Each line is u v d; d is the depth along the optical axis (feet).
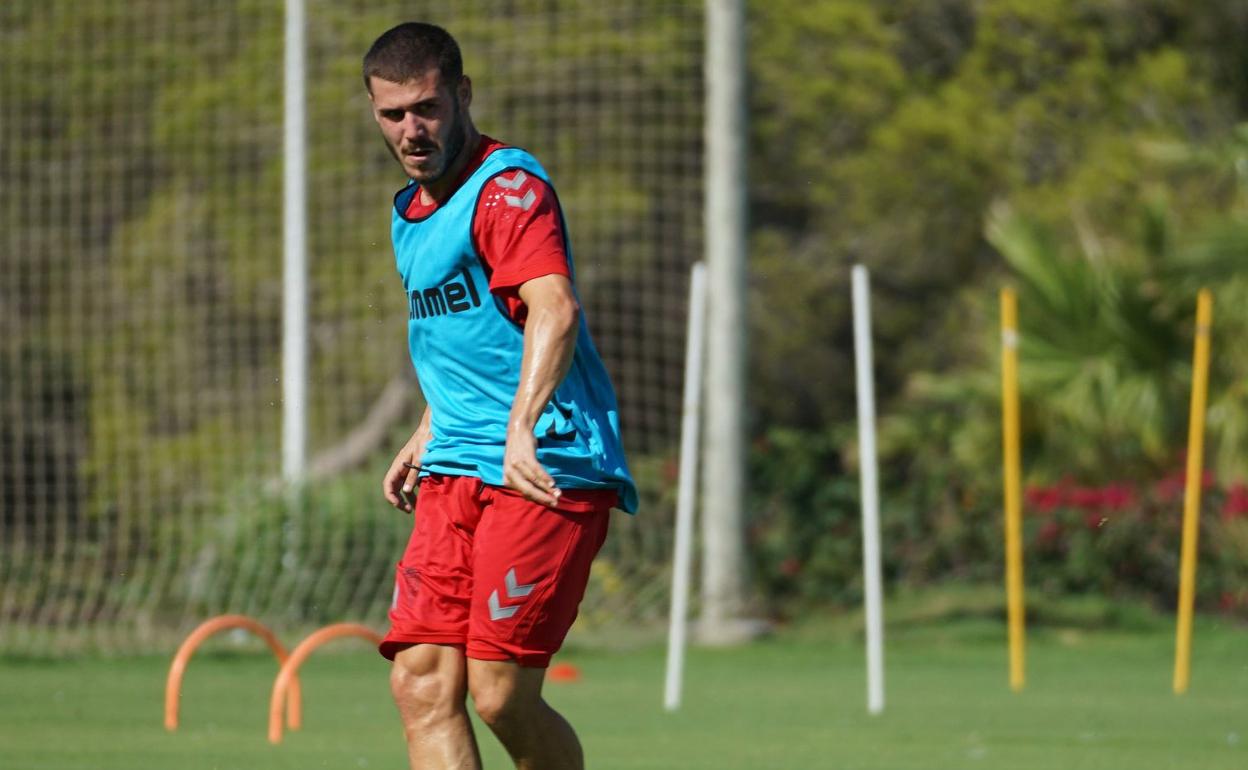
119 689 108.58
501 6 192.03
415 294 46.44
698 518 167.63
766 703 102.89
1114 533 168.66
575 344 43.57
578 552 45.37
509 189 44.42
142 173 196.24
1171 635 151.23
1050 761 77.05
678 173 196.54
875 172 220.23
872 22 221.46
